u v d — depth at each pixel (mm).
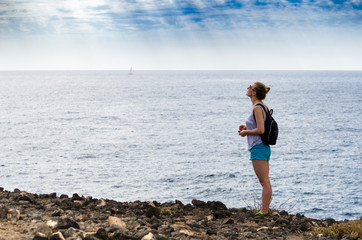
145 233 4215
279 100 169250
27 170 48125
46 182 42031
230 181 42688
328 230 5570
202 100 175000
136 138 75250
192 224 5379
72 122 100812
